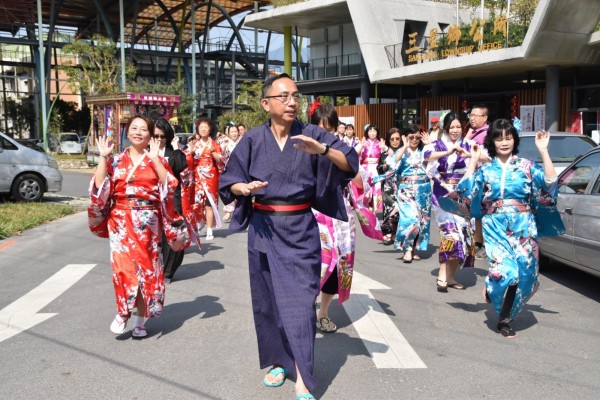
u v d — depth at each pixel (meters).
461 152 5.85
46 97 42.56
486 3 25.70
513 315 5.02
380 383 4.07
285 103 3.72
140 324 5.04
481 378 4.14
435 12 28.33
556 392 3.90
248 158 3.86
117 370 4.34
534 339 4.95
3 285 6.90
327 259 4.94
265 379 4.07
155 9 49.47
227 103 49.25
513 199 4.94
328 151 3.59
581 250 6.25
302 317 3.67
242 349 4.75
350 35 30.47
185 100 39.66
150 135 5.01
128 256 4.86
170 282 6.96
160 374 4.25
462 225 6.41
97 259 8.41
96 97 29.11
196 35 56.44
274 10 29.70
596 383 4.04
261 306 3.95
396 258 8.38
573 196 6.45
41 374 4.27
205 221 9.84
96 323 5.45
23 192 14.72
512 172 4.95
